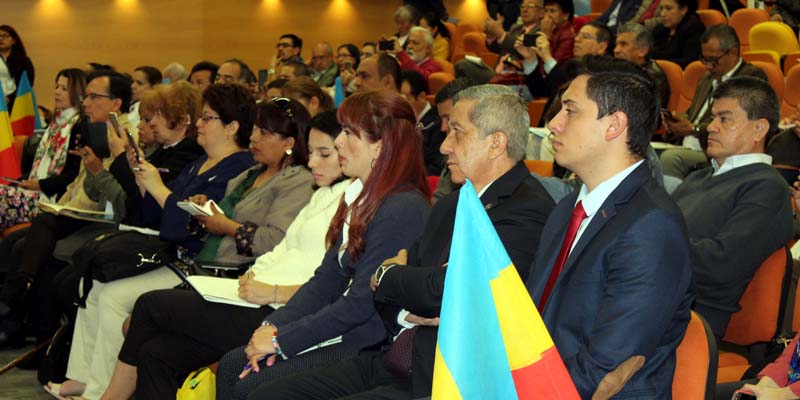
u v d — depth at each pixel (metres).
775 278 2.82
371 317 2.81
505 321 1.44
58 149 5.19
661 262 1.88
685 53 6.42
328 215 3.17
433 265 2.50
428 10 10.03
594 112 2.01
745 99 3.01
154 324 3.25
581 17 7.80
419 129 2.84
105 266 3.62
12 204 5.07
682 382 2.03
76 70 5.52
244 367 2.83
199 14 12.88
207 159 4.05
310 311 2.86
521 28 7.60
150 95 4.43
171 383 3.14
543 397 1.45
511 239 2.35
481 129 2.44
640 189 1.99
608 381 1.85
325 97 4.65
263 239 3.43
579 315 1.96
